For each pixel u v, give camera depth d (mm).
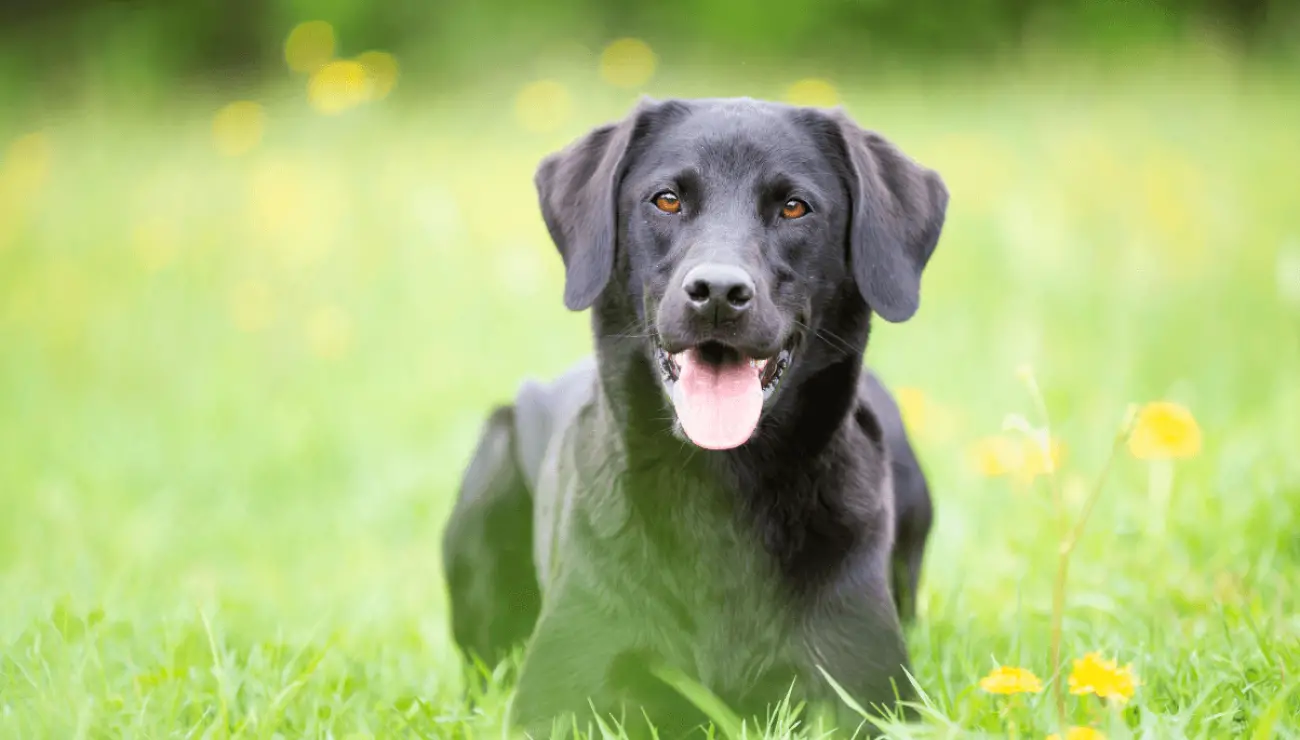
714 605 3451
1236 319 7957
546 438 4480
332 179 11039
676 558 3451
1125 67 14773
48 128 14742
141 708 3377
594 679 3439
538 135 12453
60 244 10719
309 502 6738
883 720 3211
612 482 3527
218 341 9000
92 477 6961
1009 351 7266
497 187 10703
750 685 3422
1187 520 4711
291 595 5234
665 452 3457
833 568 3455
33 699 3379
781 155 3580
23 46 17688
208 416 7828
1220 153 10797
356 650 4180
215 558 6012
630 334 3609
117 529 6207
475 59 16312
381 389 8023
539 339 8414
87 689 3539
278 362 8547
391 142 12383
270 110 14312
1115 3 16281
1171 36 15648
